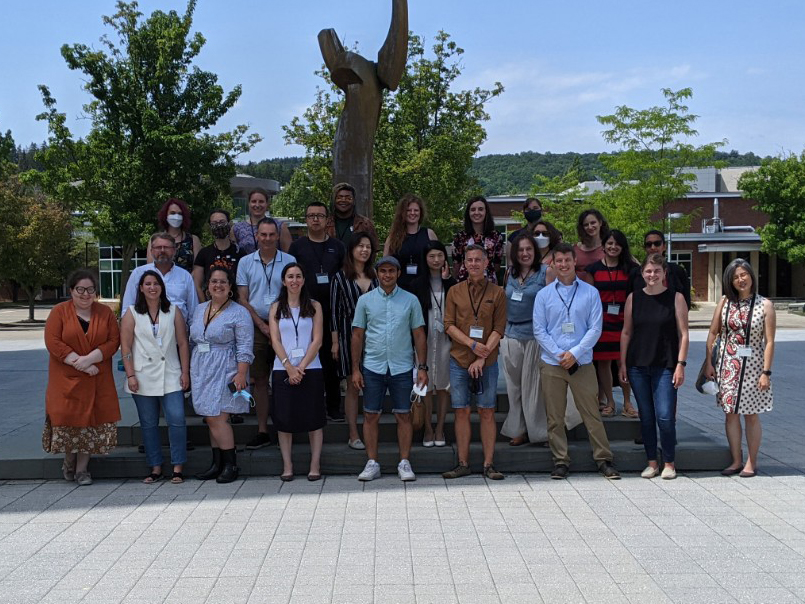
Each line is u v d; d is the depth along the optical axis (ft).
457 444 21.09
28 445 23.31
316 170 82.43
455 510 17.87
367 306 20.71
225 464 20.84
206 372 20.45
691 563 14.39
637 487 19.83
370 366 20.61
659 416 20.59
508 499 18.80
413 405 21.71
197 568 14.34
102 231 82.23
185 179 82.48
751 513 17.48
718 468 21.50
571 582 13.53
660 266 20.56
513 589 13.24
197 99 83.87
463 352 20.66
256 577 13.87
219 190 86.99
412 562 14.53
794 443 24.76
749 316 20.45
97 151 80.69
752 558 14.62
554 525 16.70
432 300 22.04
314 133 81.71
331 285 22.48
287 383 20.34
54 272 107.24
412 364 20.86
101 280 148.56
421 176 77.30
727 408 20.62
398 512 17.74
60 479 21.26
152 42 82.28
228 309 20.74
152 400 20.68
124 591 13.32
